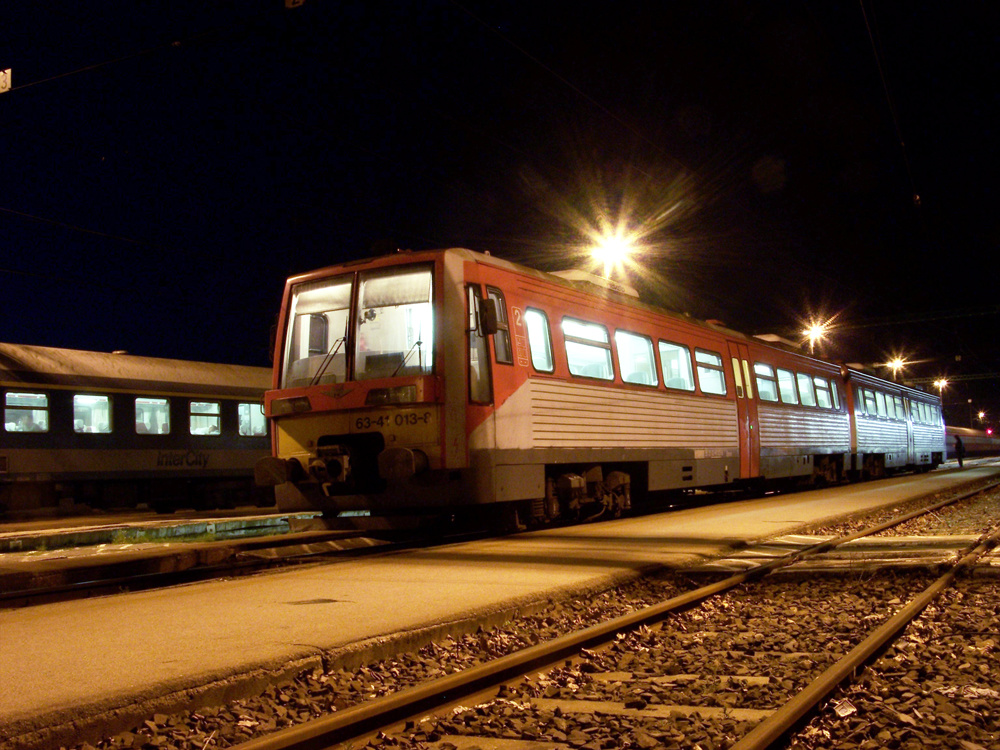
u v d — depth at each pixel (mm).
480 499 10508
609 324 13812
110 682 4090
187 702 4090
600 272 20625
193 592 7152
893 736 3771
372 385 10461
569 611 6980
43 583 9461
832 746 3748
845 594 7711
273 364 11602
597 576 7754
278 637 5172
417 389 10195
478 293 10891
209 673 4277
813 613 6898
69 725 3629
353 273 11141
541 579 7574
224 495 24594
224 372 25078
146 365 22953
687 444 15695
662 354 15312
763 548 10625
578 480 12711
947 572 8328
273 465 10930
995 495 21984
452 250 10789
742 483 20812
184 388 23453
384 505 10789
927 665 4984
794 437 21000
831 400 24547
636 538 11117
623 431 13688
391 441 10438
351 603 6422
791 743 3768
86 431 21125
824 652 5512
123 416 21938
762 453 19016
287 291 11688
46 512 21062
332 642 5023
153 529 15547
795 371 22000
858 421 26734
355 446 10844
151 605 6480
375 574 8141
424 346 10469
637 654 5582
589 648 5672
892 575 8539
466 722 4125
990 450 81125
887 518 15547
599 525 13203
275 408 11250
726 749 3605
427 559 9289
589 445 12797
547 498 12336
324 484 10945
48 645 4996
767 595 7762
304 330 11430
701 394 16438
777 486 22750
